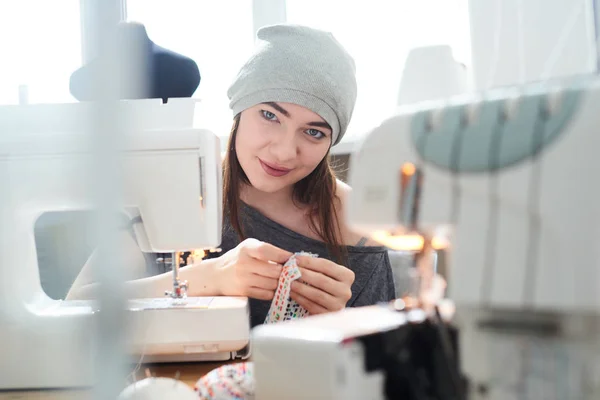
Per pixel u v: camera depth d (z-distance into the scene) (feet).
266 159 4.02
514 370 1.38
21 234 2.81
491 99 1.43
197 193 2.97
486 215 1.37
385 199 1.52
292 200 4.60
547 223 1.30
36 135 2.75
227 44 7.28
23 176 2.77
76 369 2.28
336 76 3.89
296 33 3.91
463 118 1.44
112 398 1.25
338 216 4.58
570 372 1.34
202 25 7.27
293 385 1.37
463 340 1.43
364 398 1.34
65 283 5.70
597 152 1.27
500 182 1.34
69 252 5.71
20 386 2.64
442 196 1.43
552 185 1.30
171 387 1.87
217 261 3.52
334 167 6.20
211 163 3.00
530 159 1.32
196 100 3.17
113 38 1.17
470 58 6.34
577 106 1.30
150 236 3.00
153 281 3.50
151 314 2.81
